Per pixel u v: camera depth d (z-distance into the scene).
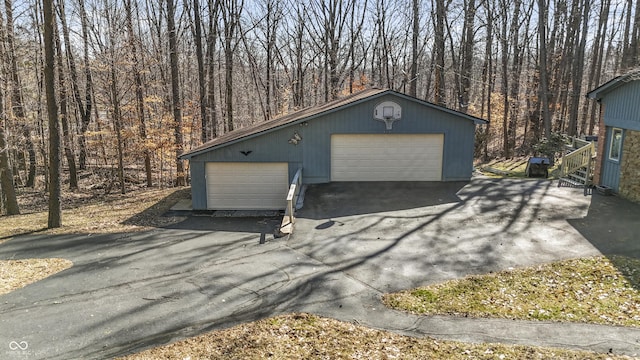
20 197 19.77
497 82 43.34
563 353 5.72
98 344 6.36
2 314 7.38
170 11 21.97
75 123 23.61
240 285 8.31
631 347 5.80
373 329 6.55
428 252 9.54
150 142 20.42
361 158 16.17
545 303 7.09
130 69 20.48
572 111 27.73
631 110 12.66
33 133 21.78
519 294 7.43
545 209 12.30
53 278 9.04
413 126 15.95
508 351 5.82
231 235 11.88
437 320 6.73
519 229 10.72
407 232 10.95
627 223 10.68
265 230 12.23
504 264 8.70
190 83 27.84
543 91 22.14
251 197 15.88
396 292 7.71
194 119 24.52
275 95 33.41
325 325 6.71
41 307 7.62
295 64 36.22
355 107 15.77
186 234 12.21
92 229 13.04
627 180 13.03
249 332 6.57
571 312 6.77
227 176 15.74
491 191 14.65
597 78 30.81
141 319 7.08
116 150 21.14
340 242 10.48
